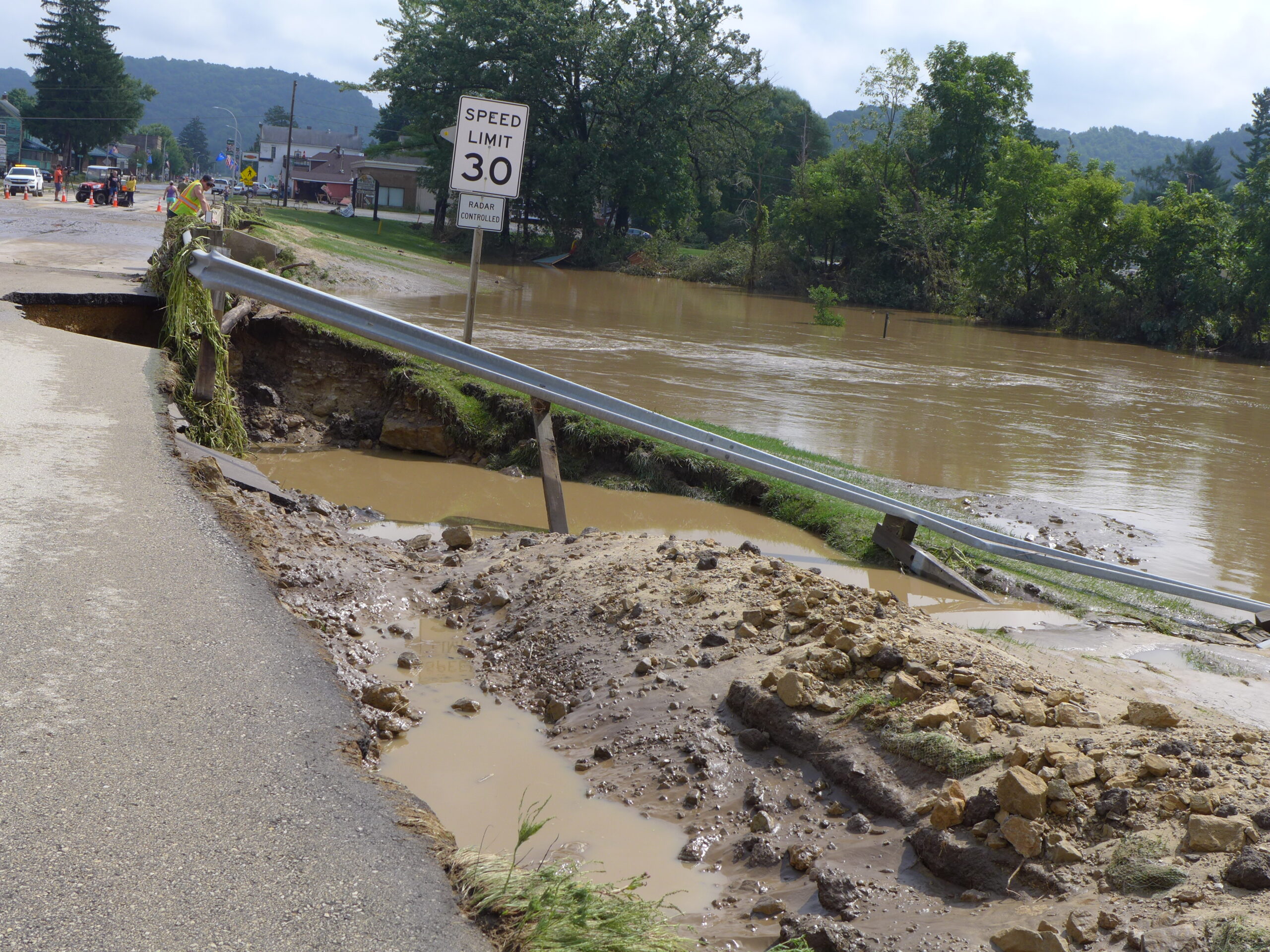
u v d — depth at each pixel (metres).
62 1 108.38
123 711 3.67
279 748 3.60
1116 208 50.22
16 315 11.66
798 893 3.62
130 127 114.94
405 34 61.47
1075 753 3.90
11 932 2.45
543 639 5.96
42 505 5.75
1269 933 2.78
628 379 18.58
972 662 4.91
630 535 7.58
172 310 10.36
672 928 3.18
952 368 27.62
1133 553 10.30
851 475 12.03
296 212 62.25
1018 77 66.38
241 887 2.77
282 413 12.62
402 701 5.08
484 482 11.39
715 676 5.15
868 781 4.11
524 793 4.39
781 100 110.12
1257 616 8.25
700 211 81.38
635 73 61.44
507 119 12.26
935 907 3.41
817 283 64.44
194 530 5.77
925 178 67.56
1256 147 128.38
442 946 2.66
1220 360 43.47
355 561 6.99
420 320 24.89
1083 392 24.70
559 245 65.31
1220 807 3.47
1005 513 11.38
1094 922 3.06
